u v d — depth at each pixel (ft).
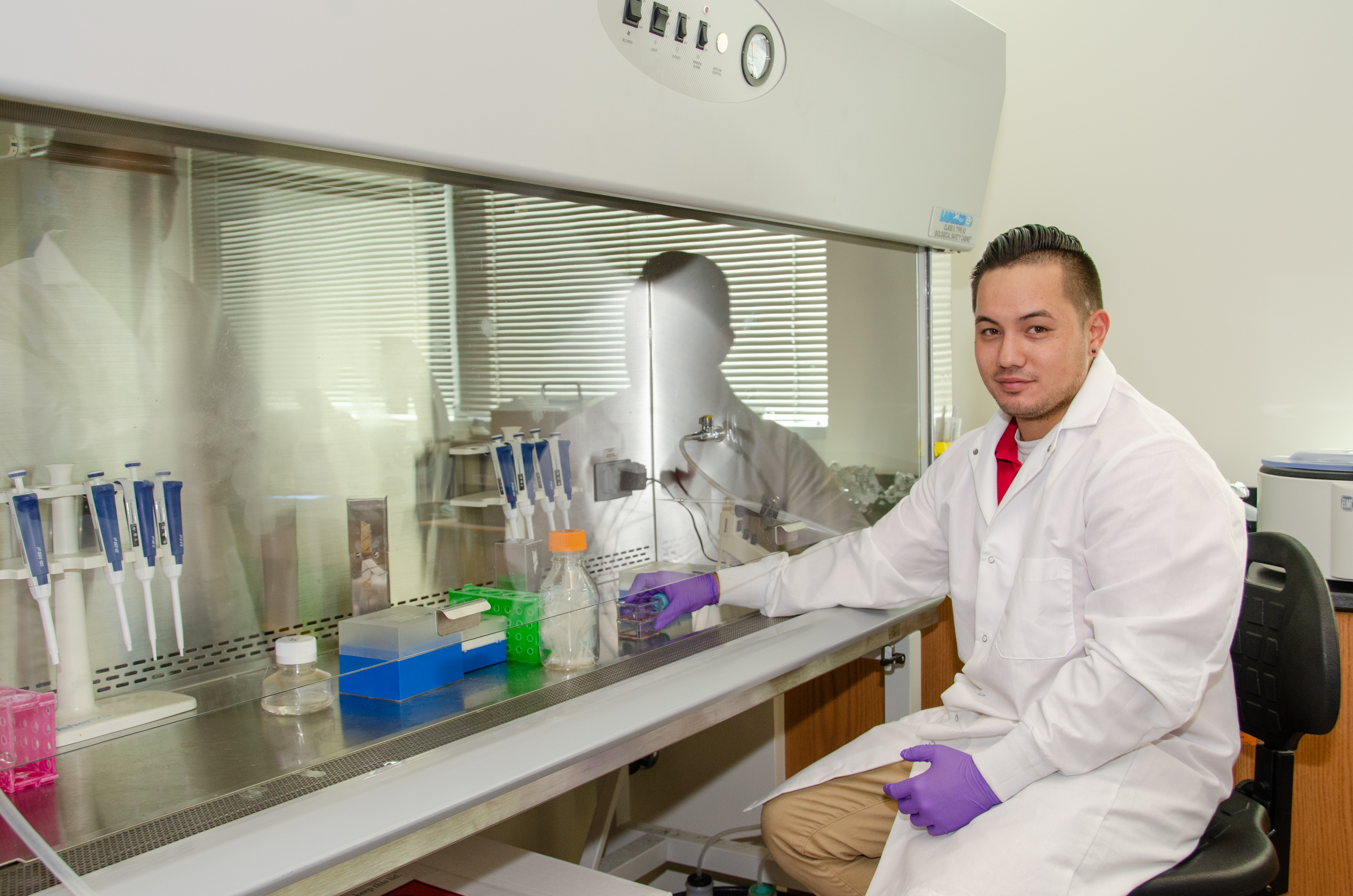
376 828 3.02
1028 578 4.65
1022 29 9.01
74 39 2.72
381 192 4.74
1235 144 8.00
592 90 4.18
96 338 3.99
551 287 5.67
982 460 5.21
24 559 3.63
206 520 4.41
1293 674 4.72
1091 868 4.01
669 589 5.61
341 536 4.95
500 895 3.98
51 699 3.39
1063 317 4.50
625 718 4.08
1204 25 8.07
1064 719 4.10
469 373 5.40
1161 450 4.29
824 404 6.81
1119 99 8.54
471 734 3.90
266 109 3.18
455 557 5.43
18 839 2.83
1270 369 7.96
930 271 7.50
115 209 4.01
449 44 3.59
